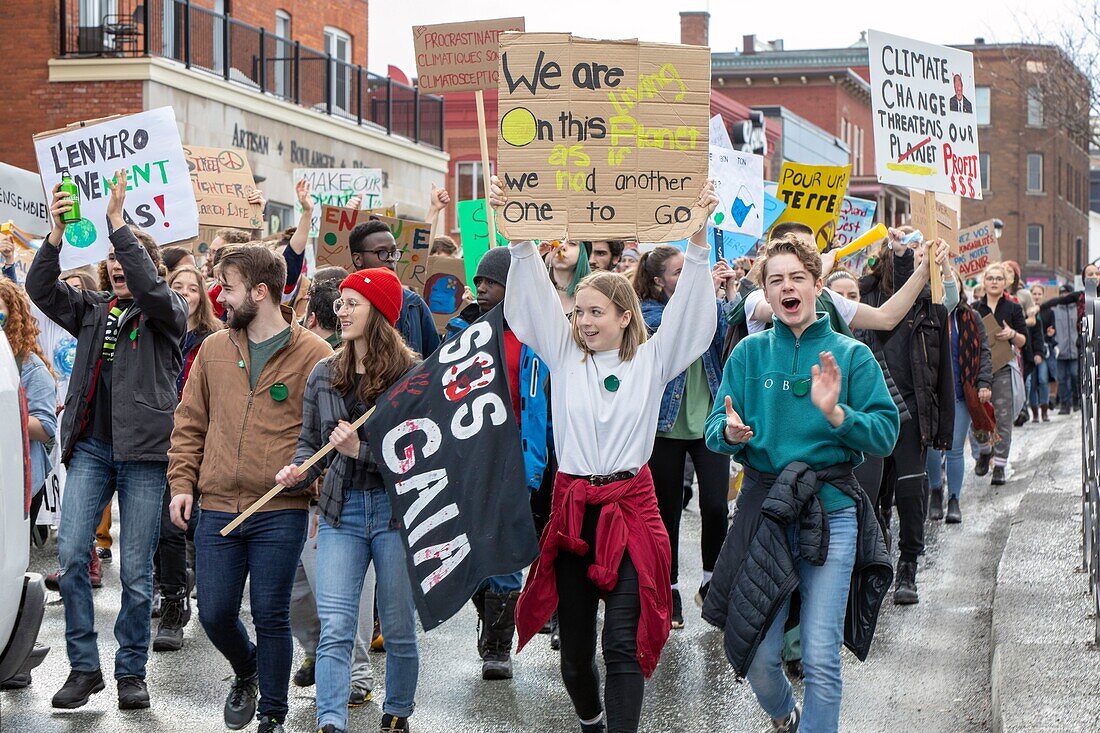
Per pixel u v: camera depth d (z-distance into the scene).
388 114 31.14
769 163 44.88
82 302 7.15
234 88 25.44
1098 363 7.41
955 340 11.46
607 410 5.57
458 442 5.80
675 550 8.42
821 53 60.62
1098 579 6.75
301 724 6.77
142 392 6.98
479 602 7.82
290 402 6.27
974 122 9.39
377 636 8.10
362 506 5.99
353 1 32.12
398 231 10.20
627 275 9.17
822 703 5.39
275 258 6.36
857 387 5.49
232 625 6.28
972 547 10.91
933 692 7.16
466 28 10.70
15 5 24.02
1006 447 14.10
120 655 7.02
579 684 5.66
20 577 5.94
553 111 5.83
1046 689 6.04
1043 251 79.12
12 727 6.64
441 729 6.69
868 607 5.54
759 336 5.65
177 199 8.78
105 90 23.67
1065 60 40.41
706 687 7.30
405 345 6.09
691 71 5.85
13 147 24.14
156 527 7.07
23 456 6.04
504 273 7.67
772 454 5.50
